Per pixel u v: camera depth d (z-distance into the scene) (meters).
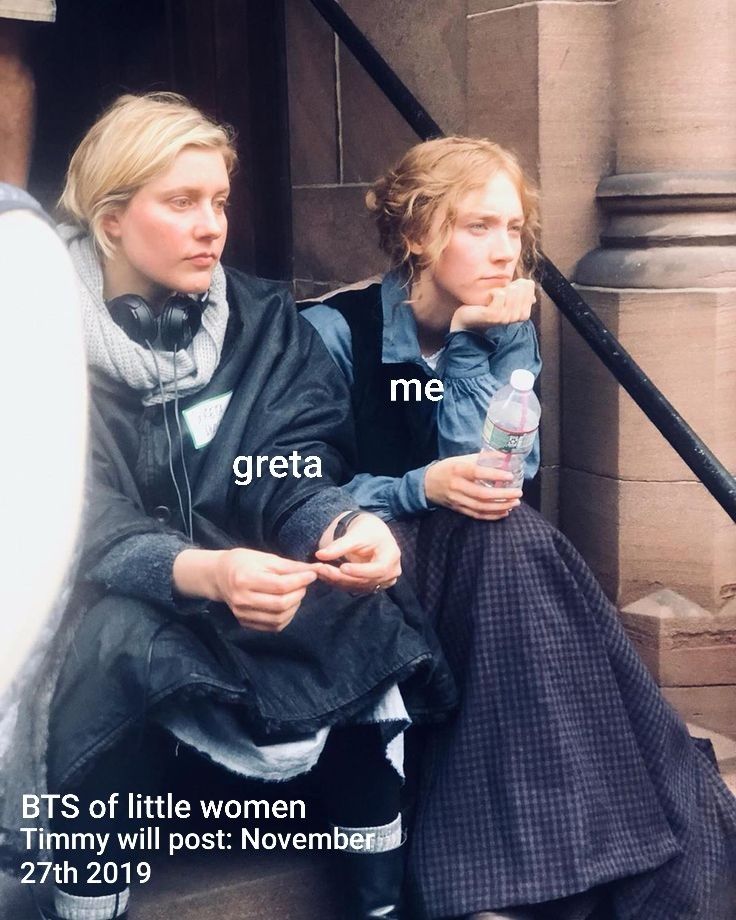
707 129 3.86
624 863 2.85
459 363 3.30
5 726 2.09
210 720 2.51
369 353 3.36
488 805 2.83
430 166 3.28
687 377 3.87
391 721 2.66
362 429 3.36
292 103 5.24
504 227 3.27
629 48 3.93
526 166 4.05
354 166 4.95
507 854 2.79
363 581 2.62
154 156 2.64
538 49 3.95
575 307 3.61
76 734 2.43
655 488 3.95
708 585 3.95
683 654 3.97
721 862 3.11
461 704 2.87
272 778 2.56
